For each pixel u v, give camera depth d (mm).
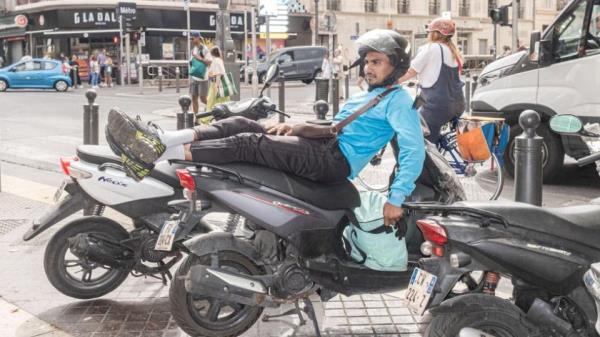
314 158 3791
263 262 3865
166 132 3895
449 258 3041
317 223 3773
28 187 8359
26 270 5359
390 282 3975
